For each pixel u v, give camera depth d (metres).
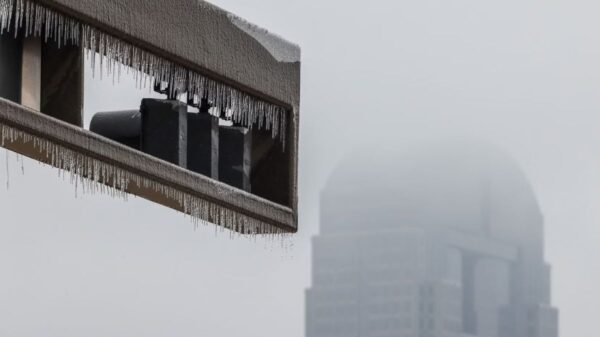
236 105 12.79
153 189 12.14
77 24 11.40
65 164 11.51
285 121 13.23
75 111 11.50
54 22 11.24
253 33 12.78
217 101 12.62
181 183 12.23
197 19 12.23
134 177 11.93
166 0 11.95
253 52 12.78
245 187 12.88
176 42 12.05
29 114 11.10
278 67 13.04
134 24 11.70
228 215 12.80
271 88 12.97
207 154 12.58
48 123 11.23
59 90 11.52
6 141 11.24
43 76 11.51
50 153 11.41
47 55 11.52
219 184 12.58
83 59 11.50
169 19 11.98
